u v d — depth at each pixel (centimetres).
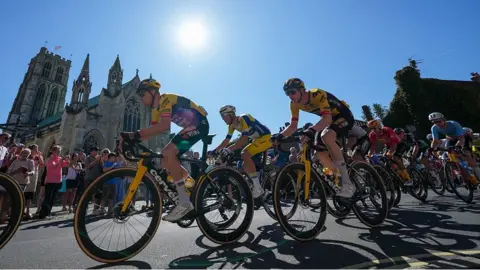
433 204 516
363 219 320
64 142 2573
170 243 290
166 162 258
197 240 304
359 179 350
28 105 4912
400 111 2414
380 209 345
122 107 3044
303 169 300
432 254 217
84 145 2650
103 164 741
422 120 2255
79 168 839
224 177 315
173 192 266
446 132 549
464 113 2233
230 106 472
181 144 271
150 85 279
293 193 307
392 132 553
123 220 242
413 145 618
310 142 308
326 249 241
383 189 350
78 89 2891
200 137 289
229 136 479
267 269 195
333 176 348
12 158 668
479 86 2311
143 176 249
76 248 286
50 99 5341
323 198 299
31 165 622
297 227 290
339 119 325
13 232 218
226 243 279
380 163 521
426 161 649
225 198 306
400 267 190
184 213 250
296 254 230
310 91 314
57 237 361
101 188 226
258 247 260
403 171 543
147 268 208
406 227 319
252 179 397
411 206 503
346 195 301
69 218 613
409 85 2355
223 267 204
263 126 450
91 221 233
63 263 229
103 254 218
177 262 221
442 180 611
